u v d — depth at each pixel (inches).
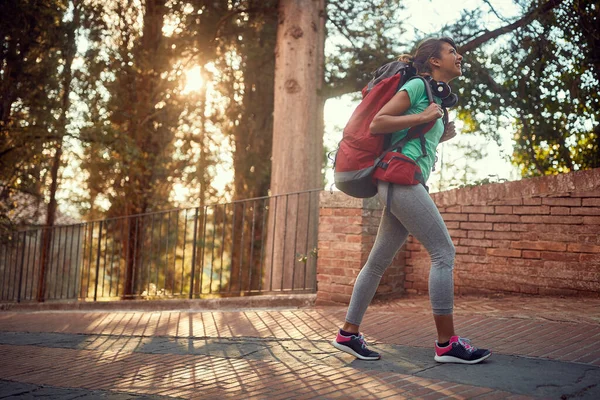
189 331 197.8
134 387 126.9
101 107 487.5
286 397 112.0
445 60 134.4
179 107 537.0
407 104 125.5
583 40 331.0
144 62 488.7
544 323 163.6
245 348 162.9
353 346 137.2
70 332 221.3
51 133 451.5
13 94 444.5
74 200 538.0
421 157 129.0
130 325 223.3
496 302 209.6
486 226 231.0
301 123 403.9
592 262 205.5
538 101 365.4
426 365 127.4
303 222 392.2
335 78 416.2
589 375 114.2
